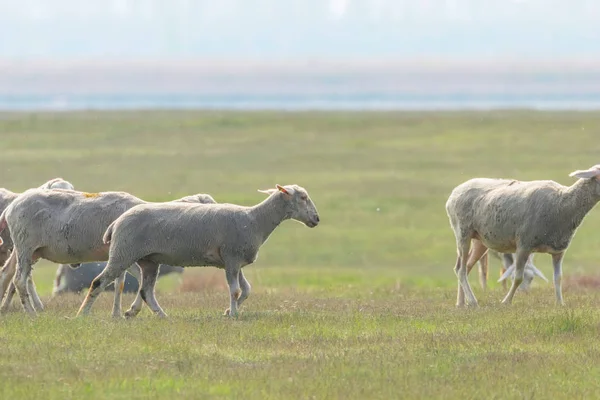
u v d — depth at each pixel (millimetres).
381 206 108750
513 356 37531
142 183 118062
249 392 31953
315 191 117062
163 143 160875
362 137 170750
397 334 42000
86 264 63000
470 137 165375
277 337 40781
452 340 40250
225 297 56031
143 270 47562
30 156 139750
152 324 43250
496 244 53125
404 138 167625
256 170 133000
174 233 46344
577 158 136500
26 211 47938
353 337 40969
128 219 46281
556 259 52312
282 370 34750
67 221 47844
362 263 84938
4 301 50094
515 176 121688
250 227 47344
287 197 48156
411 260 85812
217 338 40250
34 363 35344
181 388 32625
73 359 35969
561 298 52156
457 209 54312
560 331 42188
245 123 194250
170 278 77812
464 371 35250
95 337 39906
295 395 31766
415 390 32594
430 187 119250
